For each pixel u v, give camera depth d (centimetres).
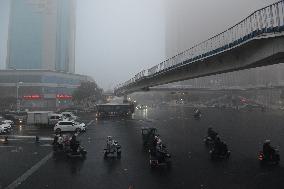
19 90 17462
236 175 2447
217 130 5825
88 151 3553
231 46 3450
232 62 3778
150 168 2709
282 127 6381
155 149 2880
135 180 2320
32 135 4934
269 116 9769
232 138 4688
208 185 2177
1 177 2416
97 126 6512
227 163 2889
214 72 4319
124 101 13925
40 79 17562
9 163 2895
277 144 4106
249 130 5825
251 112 12156
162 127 6369
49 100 17662
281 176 2408
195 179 2333
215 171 2581
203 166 2769
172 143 4147
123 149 3684
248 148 3728
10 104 14688
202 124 7081
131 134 5147
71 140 3234
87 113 11006
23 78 17562
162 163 2769
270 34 2734
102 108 9294
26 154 3338
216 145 3203
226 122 7625
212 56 3928
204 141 4294
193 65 4888
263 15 3453
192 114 11194
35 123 6062
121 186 2170
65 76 19300
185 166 2775
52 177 2412
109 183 2247
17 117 6881
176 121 7931
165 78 6706
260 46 3080
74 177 2419
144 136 3931
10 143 4094
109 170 2636
